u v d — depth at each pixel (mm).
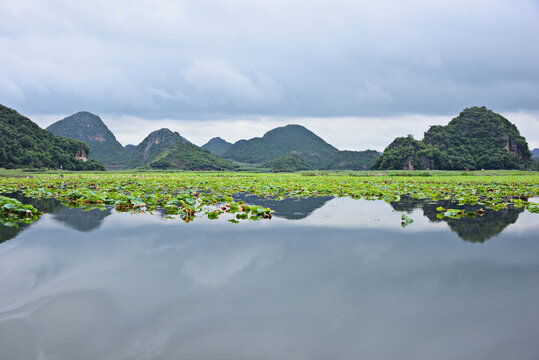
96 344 3873
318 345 3926
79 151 127812
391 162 130125
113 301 4918
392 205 14688
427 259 6852
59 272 6023
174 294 5164
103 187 23047
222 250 7418
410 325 4371
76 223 10125
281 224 10109
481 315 4633
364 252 7355
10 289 5301
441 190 22219
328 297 5113
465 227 9977
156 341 3957
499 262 6711
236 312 4645
